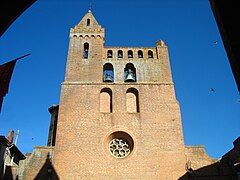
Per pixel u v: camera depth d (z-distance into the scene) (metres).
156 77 33.03
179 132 28.75
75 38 36.03
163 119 29.59
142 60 34.69
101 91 32.00
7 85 6.92
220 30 4.49
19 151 32.41
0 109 6.72
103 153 27.36
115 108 30.31
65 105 30.12
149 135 28.53
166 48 35.94
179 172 26.42
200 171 26.59
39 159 26.88
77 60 33.88
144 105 30.58
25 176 25.94
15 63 7.07
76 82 31.94
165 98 31.14
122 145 28.81
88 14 38.81
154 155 27.34
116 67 33.97
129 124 29.20
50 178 25.88
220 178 26.20
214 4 4.42
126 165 26.78
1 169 26.50
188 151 27.92
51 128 38.91
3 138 27.31
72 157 27.02
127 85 32.19
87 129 28.69
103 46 36.00
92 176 26.12
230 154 30.52
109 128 28.89
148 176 26.23
